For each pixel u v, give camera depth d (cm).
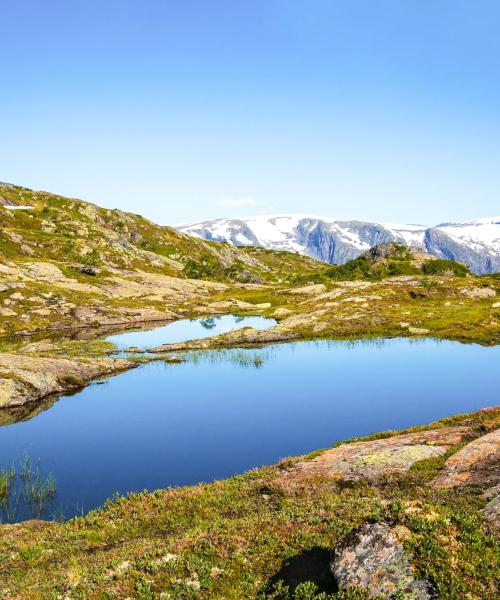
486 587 1030
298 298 15412
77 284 14688
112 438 3997
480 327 9262
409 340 8675
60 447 3831
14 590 1520
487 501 1639
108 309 12838
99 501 2877
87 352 8094
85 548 1970
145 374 6506
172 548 1544
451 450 2389
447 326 9481
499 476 1891
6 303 11800
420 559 1085
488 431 2580
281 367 6744
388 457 2425
